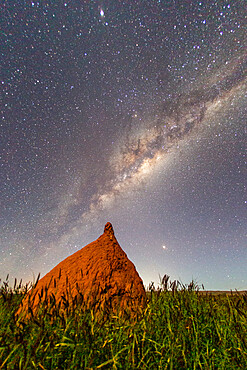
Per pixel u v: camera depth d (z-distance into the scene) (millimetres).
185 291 3682
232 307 2936
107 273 3430
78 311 2396
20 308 2789
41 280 3541
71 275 3387
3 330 2119
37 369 1728
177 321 2662
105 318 2459
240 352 2252
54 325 2193
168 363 2016
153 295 3504
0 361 1778
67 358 1945
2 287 3133
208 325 2684
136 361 2062
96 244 4027
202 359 2268
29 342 1905
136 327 2340
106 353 2051
